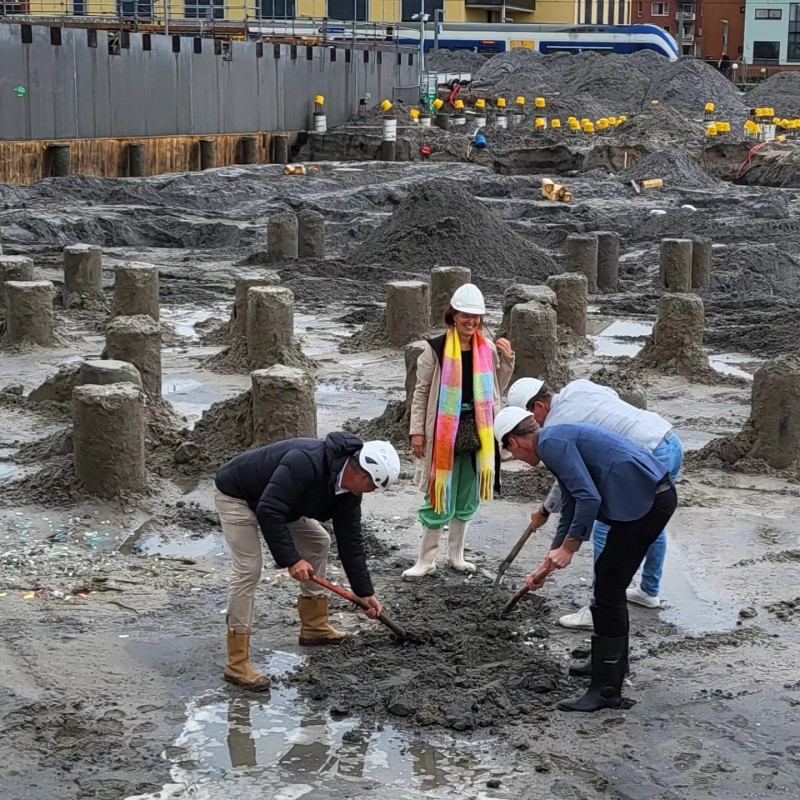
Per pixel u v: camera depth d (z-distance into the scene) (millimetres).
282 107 44156
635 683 6426
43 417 11992
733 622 7293
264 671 6559
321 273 21922
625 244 26953
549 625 7168
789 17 85688
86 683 6363
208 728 5922
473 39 72375
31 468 10227
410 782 5461
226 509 6254
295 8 71188
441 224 22266
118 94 35812
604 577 6043
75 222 26062
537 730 5914
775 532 8945
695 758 5672
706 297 20156
